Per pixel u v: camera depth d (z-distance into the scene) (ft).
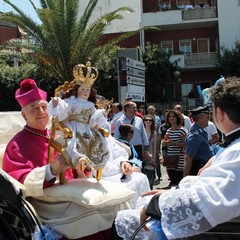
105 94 91.20
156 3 114.62
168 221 7.89
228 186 7.55
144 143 26.45
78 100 12.10
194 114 19.93
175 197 7.93
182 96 113.60
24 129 11.98
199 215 7.65
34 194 10.61
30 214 9.96
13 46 79.30
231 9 108.37
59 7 73.10
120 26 128.36
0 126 14.01
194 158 19.71
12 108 96.99
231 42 108.47
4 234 10.02
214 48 114.42
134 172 14.10
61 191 10.72
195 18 110.63
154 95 102.68
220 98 8.18
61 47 74.59
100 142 12.05
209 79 113.09
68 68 76.33
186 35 115.03
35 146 11.72
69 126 11.83
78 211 10.68
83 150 11.65
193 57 109.70
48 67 79.10
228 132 8.31
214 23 111.96
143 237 8.82
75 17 74.43
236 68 103.81
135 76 40.29
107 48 80.02
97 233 11.27
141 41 111.34
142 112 44.91
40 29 75.00
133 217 9.07
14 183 10.03
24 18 74.43
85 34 76.28
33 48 76.64
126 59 38.17
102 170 12.83
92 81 12.34
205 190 7.66
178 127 25.26
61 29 73.72
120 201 11.00
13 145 11.58
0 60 96.58
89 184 11.20
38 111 11.79
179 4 114.83
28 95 11.75
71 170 12.51
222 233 8.11
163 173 37.29
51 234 10.46
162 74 101.60
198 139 19.56
